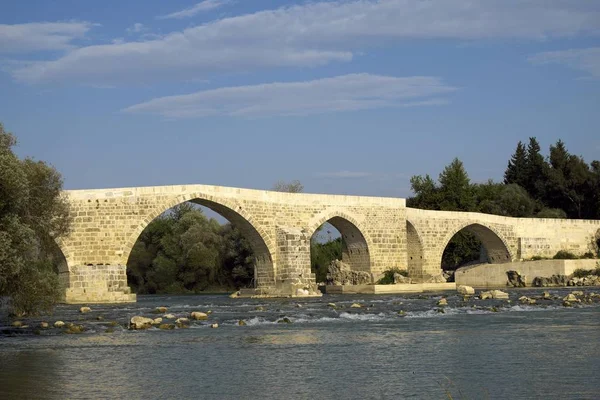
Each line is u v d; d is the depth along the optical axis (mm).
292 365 29234
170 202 69312
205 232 110000
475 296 65875
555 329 38812
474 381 25766
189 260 108438
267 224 76188
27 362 30328
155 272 111000
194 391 24859
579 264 87000
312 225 79500
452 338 36062
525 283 88562
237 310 54969
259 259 78438
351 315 48281
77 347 34406
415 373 27344
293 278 75750
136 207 68125
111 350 33375
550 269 86875
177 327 42281
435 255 90688
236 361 30234
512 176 136000
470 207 118750
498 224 95312
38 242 45469
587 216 126938
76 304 64625
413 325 42062
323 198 80750
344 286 83750
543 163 130875
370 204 84312
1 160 37625
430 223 90438
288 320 45000
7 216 37844
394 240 85812
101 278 66375
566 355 30438
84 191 66875
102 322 45344
